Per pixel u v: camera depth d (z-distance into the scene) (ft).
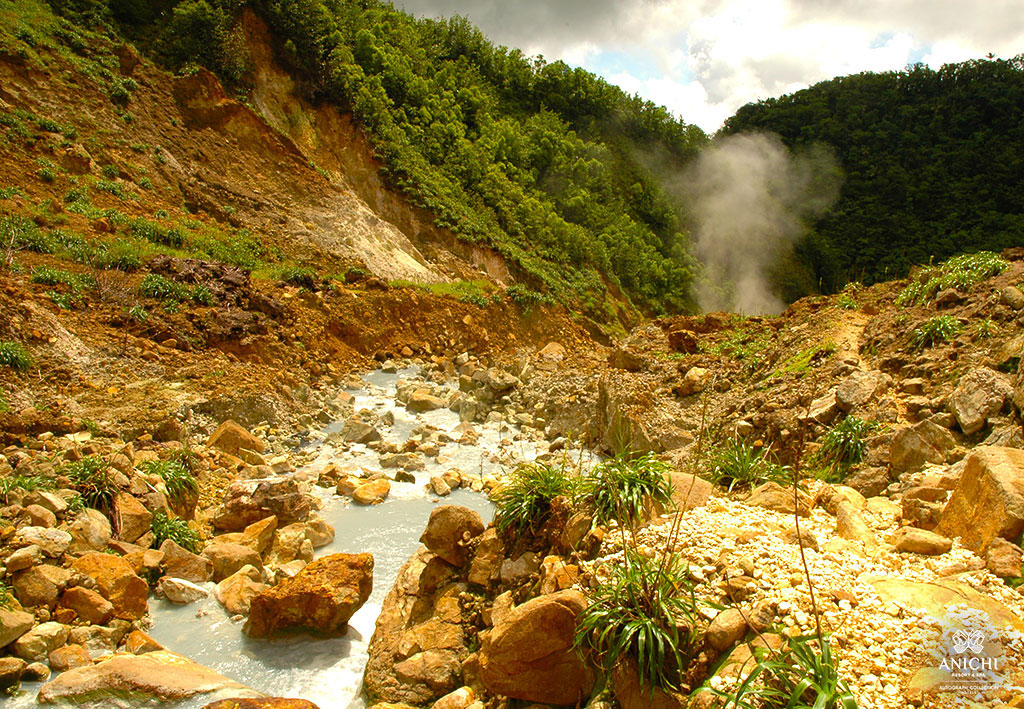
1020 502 15.96
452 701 16.24
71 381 41.06
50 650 19.62
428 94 156.87
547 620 15.34
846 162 269.23
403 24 181.16
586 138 225.97
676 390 50.14
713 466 25.67
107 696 17.33
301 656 20.43
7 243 55.31
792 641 12.44
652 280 179.52
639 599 14.84
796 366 41.75
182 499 30.04
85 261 57.77
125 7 106.63
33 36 88.12
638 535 17.95
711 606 14.46
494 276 126.21
